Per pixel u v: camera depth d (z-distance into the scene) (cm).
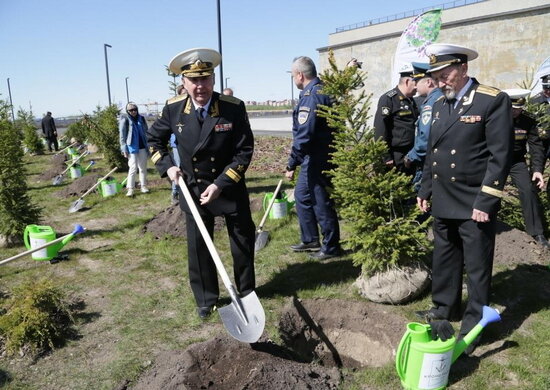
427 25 577
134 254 596
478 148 332
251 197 876
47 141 2230
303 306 417
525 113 540
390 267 420
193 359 307
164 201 908
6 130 682
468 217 338
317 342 397
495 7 2848
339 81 411
